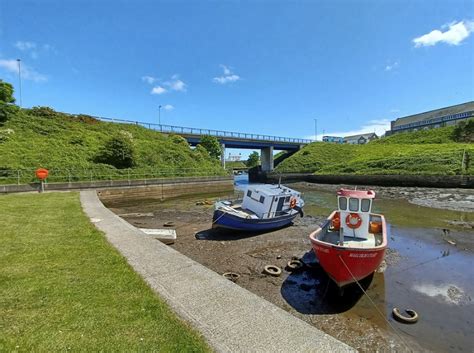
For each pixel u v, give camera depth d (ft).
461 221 55.98
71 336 10.37
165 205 78.38
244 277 28.30
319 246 25.13
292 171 197.36
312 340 11.44
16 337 10.14
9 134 94.94
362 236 30.17
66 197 55.77
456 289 25.82
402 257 34.55
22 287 14.26
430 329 19.60
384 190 115.96
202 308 13.67
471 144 150.00
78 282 15.29
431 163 130.72
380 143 226.79
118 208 72.84
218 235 44.93
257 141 210.59
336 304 23.15
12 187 65.82
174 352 9.88
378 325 20.10
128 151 102.17
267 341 11.25
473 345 17.93
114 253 20.72
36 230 26.76
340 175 154.71
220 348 10.64
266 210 48.01
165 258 20.67
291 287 26.13
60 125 118.01
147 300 13.75
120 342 10.21
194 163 128.57
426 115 293.02
